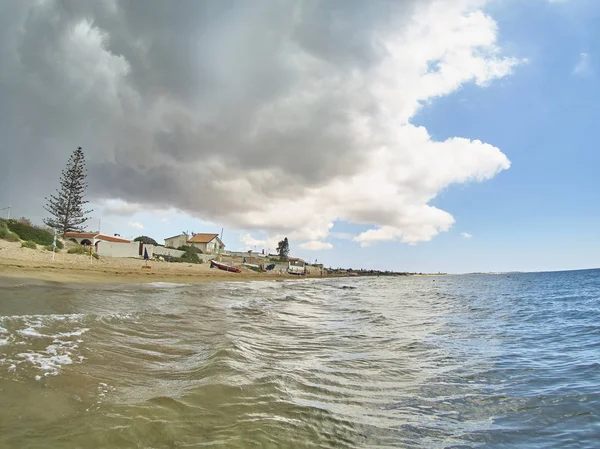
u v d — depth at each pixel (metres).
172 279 32.72
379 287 55.03
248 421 4.13
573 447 3.97
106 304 12.07
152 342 7.66
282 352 8.23
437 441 4.09
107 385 4.88
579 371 7.14
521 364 7.72
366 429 4.28
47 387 4.50
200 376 5.64
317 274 130.12
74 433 3.48
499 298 30.86
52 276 19.19
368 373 6.81
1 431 3.37
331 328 12.49
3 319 7.47
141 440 3.49
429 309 20.77
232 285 36.12
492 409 5.12
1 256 23.77
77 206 52.34
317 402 5.02
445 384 6.25
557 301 27.39
